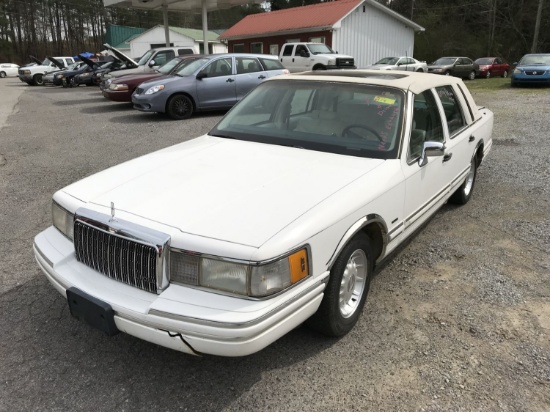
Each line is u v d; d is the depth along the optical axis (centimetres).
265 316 228
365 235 310
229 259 230
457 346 303
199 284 236
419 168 362
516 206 561
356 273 311
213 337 223
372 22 3034
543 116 1207
